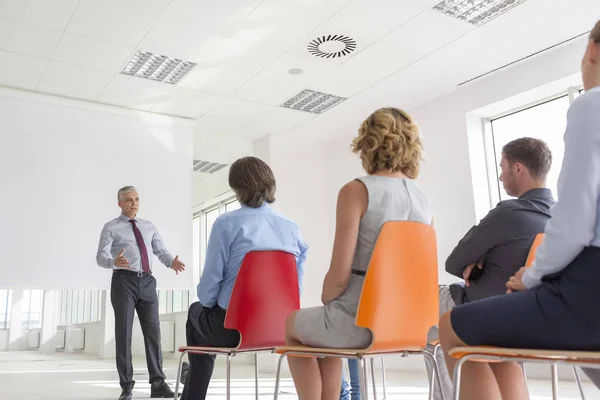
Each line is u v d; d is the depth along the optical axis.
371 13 4.78
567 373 4.98
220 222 2.28
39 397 4.24
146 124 6.85
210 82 6.09
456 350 1.17
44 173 6.12
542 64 5.66
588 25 5.08
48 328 14.69
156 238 4.26
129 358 3.83
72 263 6.11
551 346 1.06
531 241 1.92
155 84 6.09
